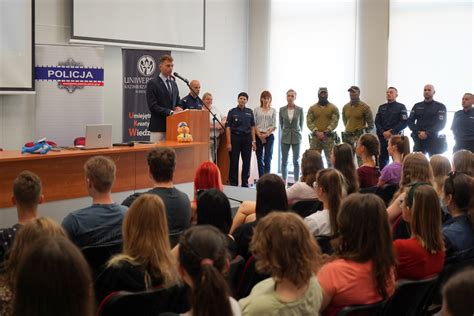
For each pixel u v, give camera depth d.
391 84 8.94
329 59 9.63
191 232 1.71
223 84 10.09
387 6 8.91
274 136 9.41
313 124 8.94
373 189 4.42
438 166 4.06
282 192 3.06
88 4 7.68
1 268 2.09
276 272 1.84
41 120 7.14
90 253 2.70
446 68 8.45
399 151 4.89
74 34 7.55
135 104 8.19
